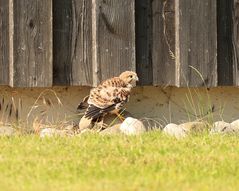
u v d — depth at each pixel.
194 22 18.03
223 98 18.94
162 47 18.06
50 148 14.54
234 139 16.00
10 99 17.77
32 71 17.16
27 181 12.29
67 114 18.12
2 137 15.82
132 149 14.48
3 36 17.06
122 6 17.55
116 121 17.75
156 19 17.98
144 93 18.50
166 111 18.66
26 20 17.05
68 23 17.44
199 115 18.75
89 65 17.64
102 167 13.26
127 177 12.61
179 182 12.30
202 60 18.16
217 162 13.81
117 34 17.55
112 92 17.47
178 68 17.97
